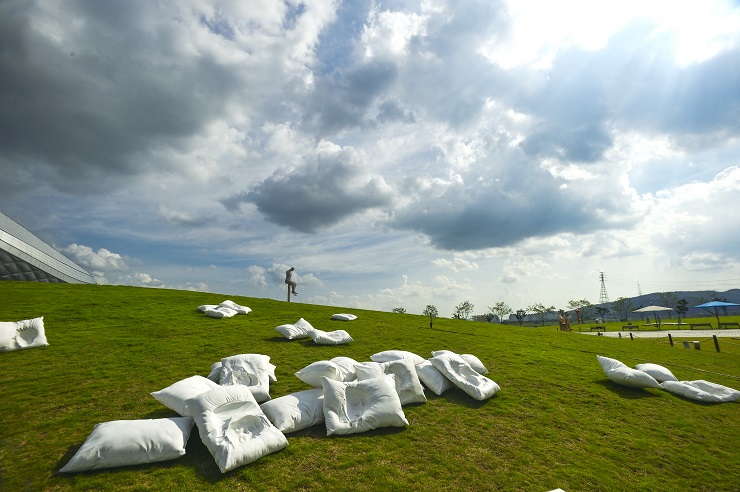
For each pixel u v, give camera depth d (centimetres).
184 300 2211
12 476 527
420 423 787
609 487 606
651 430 848
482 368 1126
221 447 572
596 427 839
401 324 2138
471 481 590
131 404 788
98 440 561
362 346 1438
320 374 842
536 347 1747
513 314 11744
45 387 861
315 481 557
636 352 1936
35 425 686
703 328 4772
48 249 4116
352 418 739
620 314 12019
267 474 564
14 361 1030
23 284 2258
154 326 1528
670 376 1181
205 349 1237
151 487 516
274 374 991
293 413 709
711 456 744
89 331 1381
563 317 4553
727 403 1069
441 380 981
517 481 600
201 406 635
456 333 1958
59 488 504
